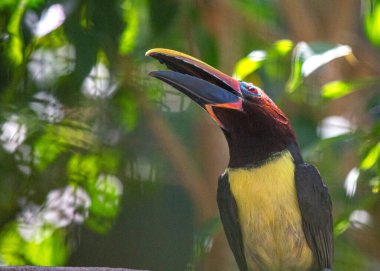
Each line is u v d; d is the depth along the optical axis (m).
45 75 13.09
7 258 13.60
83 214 13.50
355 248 13.59
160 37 13.10
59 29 12.63
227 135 10.58
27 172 13.15
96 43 12.62
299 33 14.09
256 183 10.30
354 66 14.12
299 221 10.34
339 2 14.13
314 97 13.95
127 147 13.64
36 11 12.35
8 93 12.68
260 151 10.41
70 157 13.36
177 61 10.64
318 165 13.37
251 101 10.48
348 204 11.91
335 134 12.10
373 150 11.70
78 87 13.08
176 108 14.34
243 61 11.96
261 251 10.48
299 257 10.48
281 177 10.30
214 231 12.27
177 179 13.97
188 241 13.69
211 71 10.65
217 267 13.55
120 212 13.59
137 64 13.48
